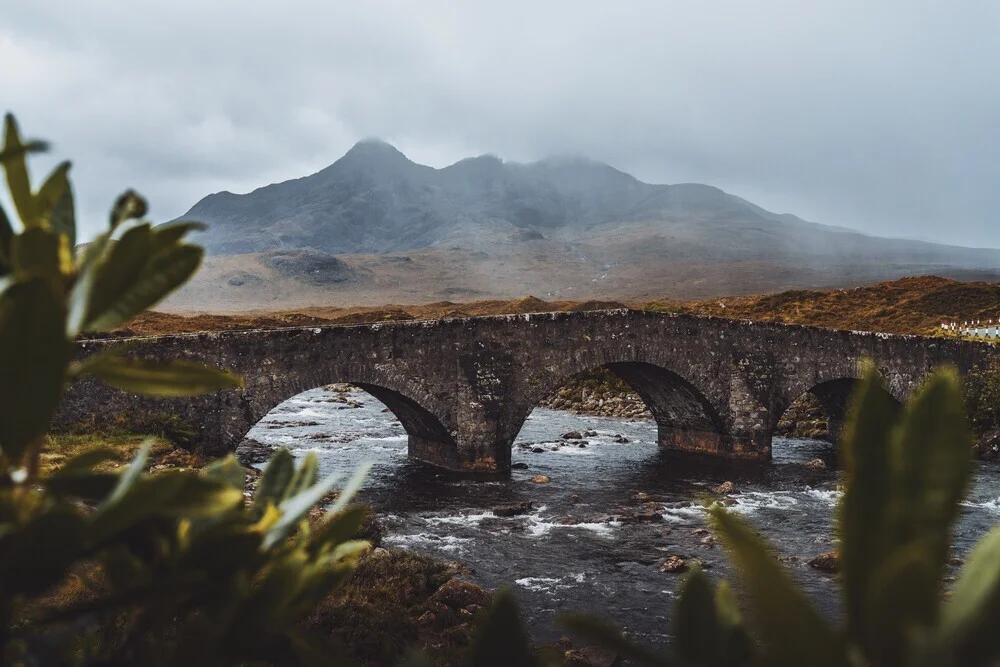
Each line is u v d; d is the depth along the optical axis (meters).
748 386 27.70
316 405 41.38
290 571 1.22
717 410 27.52
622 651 0.85
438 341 23.64
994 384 29.59
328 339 22.00
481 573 14.11
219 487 1.08
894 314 58.69
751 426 27.56
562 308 79.06
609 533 17.09
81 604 1.10
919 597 0.65
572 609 12.24
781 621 0.66
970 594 0.64
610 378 42.03
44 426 0.93
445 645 8.42
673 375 27.30
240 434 20.52
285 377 21.28
